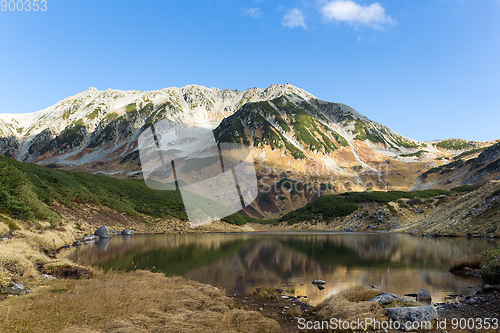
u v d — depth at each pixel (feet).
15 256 44.11
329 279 58.49
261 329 29.37
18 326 22.21
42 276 41.70
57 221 119.75
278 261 81.56
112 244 117.70
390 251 102.58
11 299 28.91
